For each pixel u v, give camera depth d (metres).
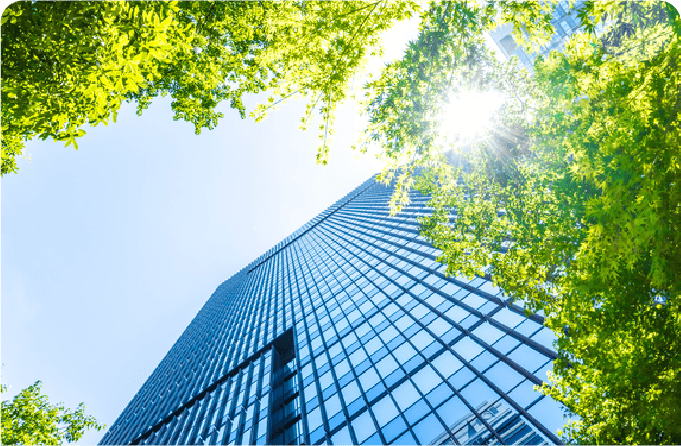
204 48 8.13
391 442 16.44
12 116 4.45
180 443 33.53
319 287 48.03
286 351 37.88
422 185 9.09
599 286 5.64
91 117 4.50
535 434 12.33
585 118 5.82
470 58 7.52
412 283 30.86
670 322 5.43
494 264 8.48
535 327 16.38
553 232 6.89
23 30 3.75
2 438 15.06
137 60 4.07
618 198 4.70
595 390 6.73
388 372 21.34
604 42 5.60
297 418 24.08
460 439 14.34
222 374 41.75
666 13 4.93
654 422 5.40
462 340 19.42
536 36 6.11
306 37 7.70
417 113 8.10
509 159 8.06
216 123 9.45
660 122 4.46
